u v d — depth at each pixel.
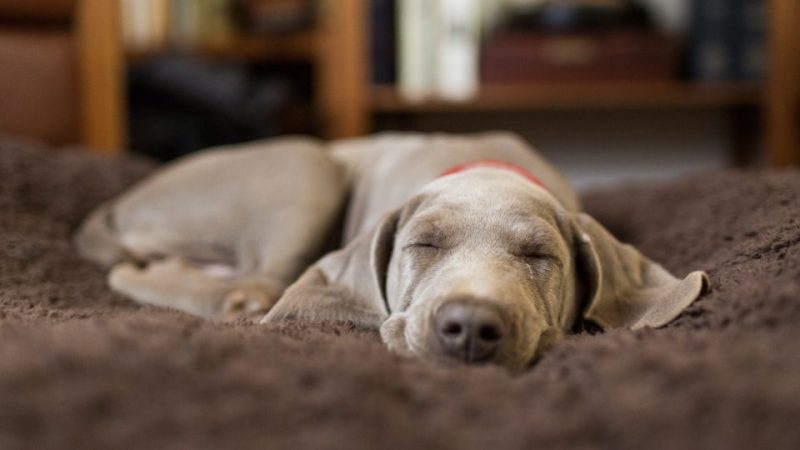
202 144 2.58
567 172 3.29
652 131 3.29
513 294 1.10
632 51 2.84
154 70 2.60
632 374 0.84
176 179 1.90
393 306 1.28
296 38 2.83
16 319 1.14
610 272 1.31
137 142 2.58
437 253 1.24
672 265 1.56
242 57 2.89
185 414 0.75
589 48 2.84
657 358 0.86
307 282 1.34
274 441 0.72
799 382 0.78
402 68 2.77
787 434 0.71
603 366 0.87
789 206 1.49
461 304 1.04
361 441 0.73
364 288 1.31
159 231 1.86
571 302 1.29
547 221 1.29
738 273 1.22
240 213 1.78
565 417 0.79
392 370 0.91
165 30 2.82
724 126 3.30
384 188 1.74
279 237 1.70
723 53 2.91
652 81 2.87
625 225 1.90
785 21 2.80
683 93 2.87
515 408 0.82
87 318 1.14
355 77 2.69
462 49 2.80
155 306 1.37
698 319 1.08
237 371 0.84
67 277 1.66
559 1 2.87
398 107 2.79
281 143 1.86
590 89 2.84
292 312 1.28
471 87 2.82
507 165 1.58
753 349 0.86
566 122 3.26
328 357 0.93
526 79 2.83
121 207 1.93
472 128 3.22
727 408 0.75
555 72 2.83
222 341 0.93
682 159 3.32
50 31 2.40
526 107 3.12
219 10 2.87
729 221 1.59
